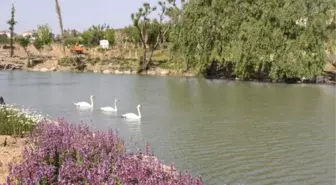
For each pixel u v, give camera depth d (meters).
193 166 14.95
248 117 26.19
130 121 24.53
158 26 79.19
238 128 22.48
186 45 58.38
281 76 51.25
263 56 51.12
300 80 52.97
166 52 87.44
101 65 75.44
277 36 50.66
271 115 27.11
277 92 41.19
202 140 19.22
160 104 32.38
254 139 19.64
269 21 51.53
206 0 58.09
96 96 37.62
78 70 74.31
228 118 25.83
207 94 39.28
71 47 92.38
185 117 26.08
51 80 54.75
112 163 9.23
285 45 50.75
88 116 26.44
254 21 52.78
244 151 17.28
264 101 34.22
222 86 47.59
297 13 50.88
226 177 13.81
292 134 21.02
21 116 16.20
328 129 22.39
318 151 17.52
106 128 22.11
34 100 34.12
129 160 9.25
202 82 53.03
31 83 49.88
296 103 33.12
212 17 55.88
